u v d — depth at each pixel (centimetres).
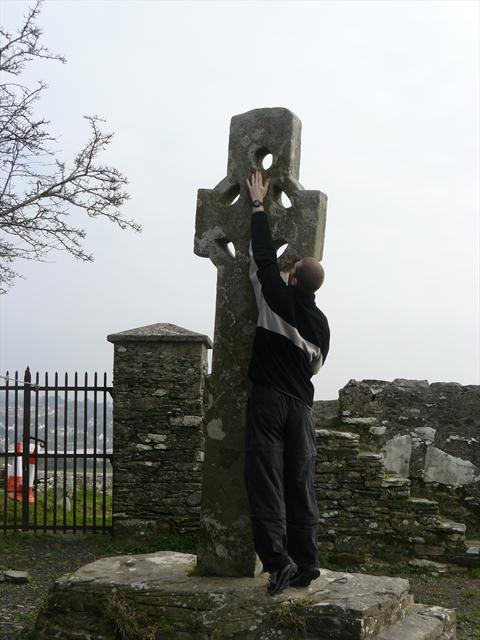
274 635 457
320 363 514
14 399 1024
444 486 1023
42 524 1059
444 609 530
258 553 478
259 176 535
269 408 486
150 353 1022
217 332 540
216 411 534
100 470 1577
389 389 1045
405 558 930
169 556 579
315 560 494
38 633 513
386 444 1036
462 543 923
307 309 502
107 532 1023
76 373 1022
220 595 480
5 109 877
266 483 480
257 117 546
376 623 462
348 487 947
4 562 873
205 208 553
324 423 1036
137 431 1013
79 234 920
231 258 543
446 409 1038
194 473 1001
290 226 528
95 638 491
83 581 514
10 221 875
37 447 1019
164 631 477
